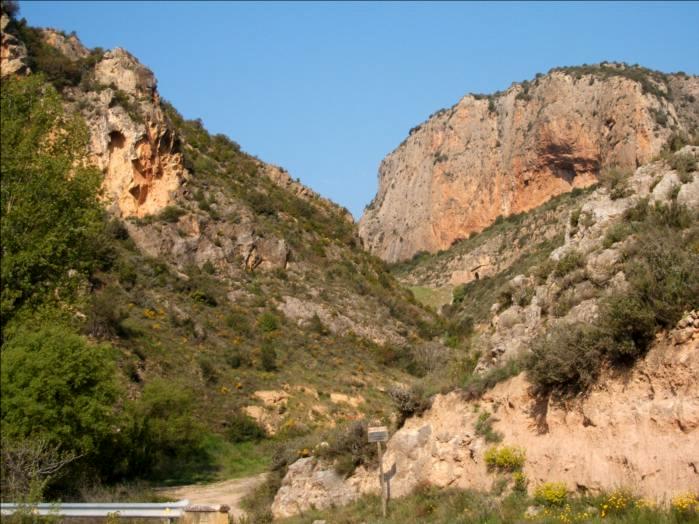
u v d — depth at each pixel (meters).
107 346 23.39
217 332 46.16
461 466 14.70
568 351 12.95
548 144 134.25
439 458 15.17
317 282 60.22
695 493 10.29
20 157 20.78
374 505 15.68
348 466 17.62
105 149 51.56
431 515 13.80
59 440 18.28
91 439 19.81
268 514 18.11
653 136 112.69
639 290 12.36
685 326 11.45
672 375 11.38
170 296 47.22
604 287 14.62
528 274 18.61
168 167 55.78
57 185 21.11
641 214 15.66
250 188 69.50
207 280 51.78
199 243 54.06
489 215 148.50
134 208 52.19
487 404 15.12
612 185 17.77
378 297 63.41
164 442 29.56
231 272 54.47
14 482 15.02
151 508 14.47
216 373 39.97
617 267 14.63
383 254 174.00
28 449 15.94
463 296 106.69
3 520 13.67
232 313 49.59
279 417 38.22
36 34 59.38
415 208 171.12
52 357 18.73
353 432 18.33
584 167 127.75
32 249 19.98
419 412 16.88
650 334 11.90
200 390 37.19
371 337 55.12
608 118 123.19
